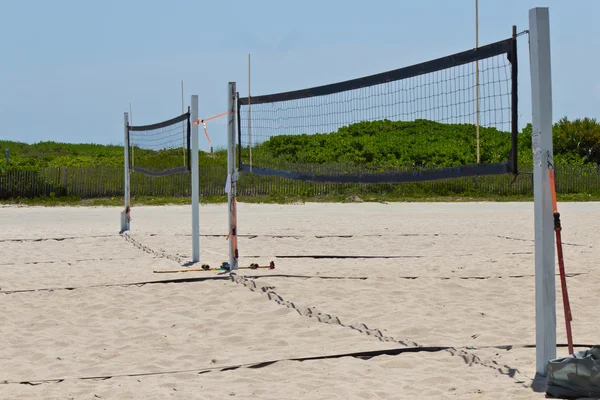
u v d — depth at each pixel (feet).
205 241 42.52
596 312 22.09
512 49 16.07
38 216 67.21
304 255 35.50
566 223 53.52
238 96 29.99
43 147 142.82
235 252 30.14
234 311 22.50
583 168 104.01
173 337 19.60
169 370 16.44
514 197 93.09
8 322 21.57
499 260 33.04
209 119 32.48
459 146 116.06
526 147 112.27
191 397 14.39
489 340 18.69
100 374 16.26
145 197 93.30
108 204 86.17
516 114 16.21
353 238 43.83
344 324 20.71
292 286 25.91
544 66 15.05
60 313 22.70
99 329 20.59
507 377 15.51
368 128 126.41
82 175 94.32
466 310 22.39
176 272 29.73
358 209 74.02
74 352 18.24
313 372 16.07
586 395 13.67
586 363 13.73
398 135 123.44
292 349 18.16
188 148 35.96
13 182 92.38
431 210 71.72
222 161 114.01
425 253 36.83
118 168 95.91
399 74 20.76
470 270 29.86
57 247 40.40
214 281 27.12
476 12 17.43
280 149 112.68
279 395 14.43
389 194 95.25
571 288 25.68
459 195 95.91
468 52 17.80
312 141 116.88
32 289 26.32
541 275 15.25
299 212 69.46
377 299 24.12
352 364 16.66
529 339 18.76
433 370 16.16
